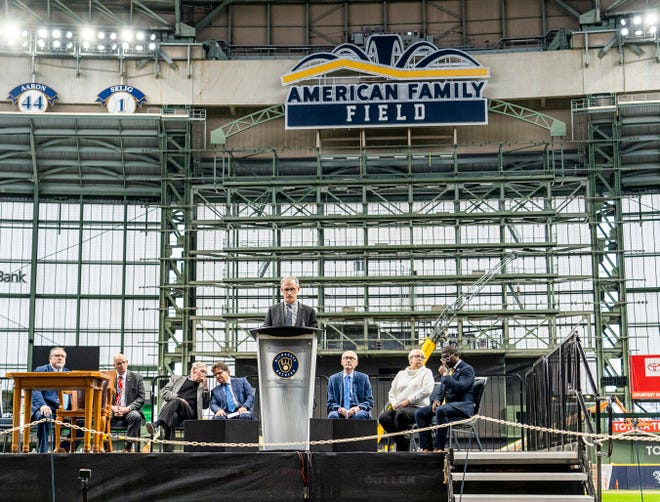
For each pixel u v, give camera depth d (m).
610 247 31.75
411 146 32.69
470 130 32.88
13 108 31.94
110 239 32.94
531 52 32.22
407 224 31.55
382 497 11.05
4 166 32.53
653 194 32.22
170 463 11.12
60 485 10.98
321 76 32.06
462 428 12.65
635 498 14.92
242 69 32.62
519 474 10.80
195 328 31.28
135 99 31.97
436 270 32.19
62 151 32.12
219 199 33.00
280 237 32.50
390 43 32.06
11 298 32.41
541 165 32.84
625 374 30.36
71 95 32.06
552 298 30.69
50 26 32.56
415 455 11.13
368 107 32.00
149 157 32.47
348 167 33.28
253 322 31.41
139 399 13.64
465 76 31.78
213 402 13.39
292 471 11.11
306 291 32.44
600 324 30.67
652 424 22.91
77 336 32.25
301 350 11.01
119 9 33.25
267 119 32.47
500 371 29.11
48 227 32.84
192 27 33.16
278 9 33.91
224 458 11.12
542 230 32.06
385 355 29.98
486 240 32.16
